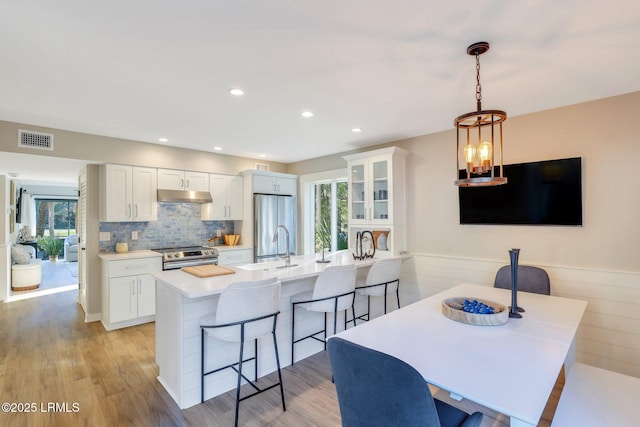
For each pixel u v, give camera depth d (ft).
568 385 5.49
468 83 8.02
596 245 9.24
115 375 8.93
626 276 8.71
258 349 8.82
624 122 8.81
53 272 24.73
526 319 6.37
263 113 10.25
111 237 14.23
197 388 7.63
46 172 16.34
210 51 6.48
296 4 5.04
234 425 6.79
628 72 7.47
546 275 8.89
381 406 3.71
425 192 13.05
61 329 12.53
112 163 13.25
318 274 9.02
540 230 10.27
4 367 9.36
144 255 13.24
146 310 13.21
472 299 7.30
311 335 10.05
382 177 13.30
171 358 7.91
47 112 10.03
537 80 7.90
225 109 9.84
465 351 4.91
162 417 7.08
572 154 9.61
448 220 12.39
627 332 8.71
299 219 18.89
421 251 13.16
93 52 6.49
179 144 14.56
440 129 12.25
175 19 5.42
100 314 13.73
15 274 18.71
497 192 10.98
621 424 4.46
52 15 5.26
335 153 16.70
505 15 5.33
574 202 9.48
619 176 8.89
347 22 5.52
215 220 16.84
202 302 7.73
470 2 5.00
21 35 5.85
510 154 10.78
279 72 7.41
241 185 17.58
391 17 5.38
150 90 8.37
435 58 6.77
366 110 10.02
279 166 19.36
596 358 9.16
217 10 5.18
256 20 5.46
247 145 14.82
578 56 6.71
